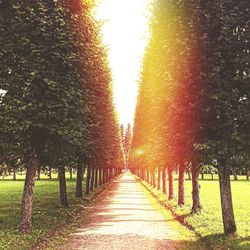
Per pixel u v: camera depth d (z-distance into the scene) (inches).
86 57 649.0
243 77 485.7
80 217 818.2
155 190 1737.2
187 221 715.4
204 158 556.1
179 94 546.3
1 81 570.3
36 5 585.0
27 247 468.1
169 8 570.3
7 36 575.2
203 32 531.8
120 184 2578.7
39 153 604.7
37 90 569.0
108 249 491.5
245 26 517.0
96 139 1194.0
